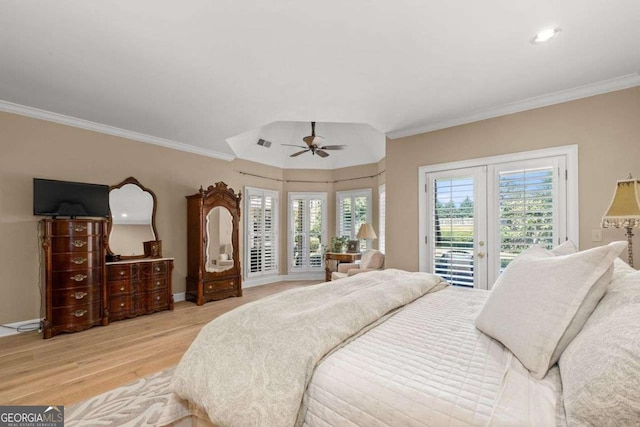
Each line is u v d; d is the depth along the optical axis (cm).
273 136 615
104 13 198
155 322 383
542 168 322
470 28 214
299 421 102
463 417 81
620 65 262
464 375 99
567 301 105
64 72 276
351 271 448
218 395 118
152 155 472
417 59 255
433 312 169
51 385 228
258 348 124
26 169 354
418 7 193
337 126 606
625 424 67
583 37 224
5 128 341
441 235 389
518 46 236
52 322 329
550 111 321
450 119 383
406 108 355
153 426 180
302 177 699
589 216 297
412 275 246
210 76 285
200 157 539
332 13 200
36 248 358
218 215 516
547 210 320
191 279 495
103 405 203
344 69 272
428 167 402
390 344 124
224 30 218
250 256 621
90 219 371
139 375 244
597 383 73
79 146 396
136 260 412
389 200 437
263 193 650
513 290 129
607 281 106
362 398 94
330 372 106
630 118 282
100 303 365
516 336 111
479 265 360
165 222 485
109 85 302
